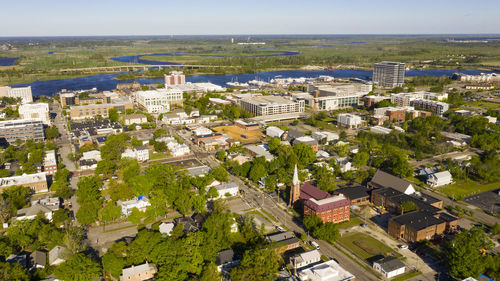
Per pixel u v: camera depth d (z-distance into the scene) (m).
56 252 182.38
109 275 173.38
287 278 168.00
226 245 186.88
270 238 198.25
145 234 185.12
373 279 173.25
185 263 170.12
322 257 190.62
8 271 159.88
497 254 183.00
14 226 199.12
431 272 178.38
